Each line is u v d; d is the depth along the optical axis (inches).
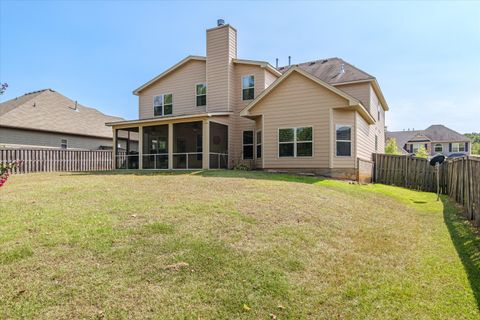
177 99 754.8
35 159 592.7
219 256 158.1
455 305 127.5
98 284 130.1
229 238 180.5
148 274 139.3
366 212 293.1
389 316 120.2
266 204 257.6
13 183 352.2
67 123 943.0
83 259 149.1
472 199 286.5
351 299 132.2
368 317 119.6
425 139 1747.0
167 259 152.3
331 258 172.2
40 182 361.7
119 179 390.6
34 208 228.4
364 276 153.6
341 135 525.0
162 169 614.2
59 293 123.6
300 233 200.8
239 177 412.5
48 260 147.2
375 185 540.4
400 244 206.7
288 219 226.2
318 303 128.3
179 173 485.4
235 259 156.6
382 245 201.6
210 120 593.6
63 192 289.9
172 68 753.6
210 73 693.3
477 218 262.8
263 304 125.0
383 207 335.0
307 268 157.2
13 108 862.5
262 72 660.7
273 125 556.4
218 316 116.6
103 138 1018.7
